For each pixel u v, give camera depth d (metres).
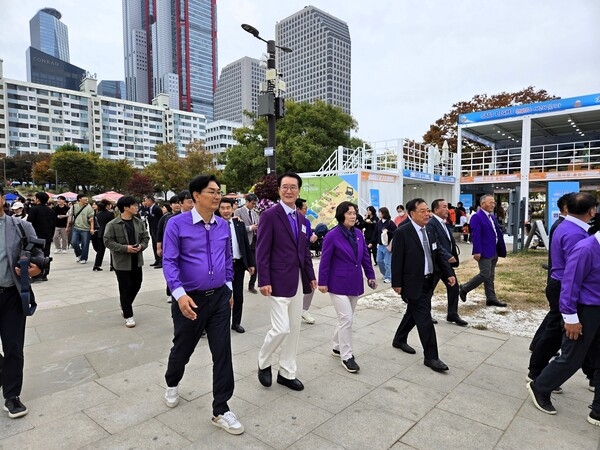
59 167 55.91
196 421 2.88
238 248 4.92
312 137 23.94
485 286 6.29
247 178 24.92
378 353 4.28
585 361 3.31
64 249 13.48
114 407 3.08
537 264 10.19
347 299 3.86
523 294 6.95
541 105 16.89
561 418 2.95
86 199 11.15
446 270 4.29
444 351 4.34
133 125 102.62
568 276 2.79
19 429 2.78
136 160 103.06
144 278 8.79
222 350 2.85
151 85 175.88
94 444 2.60
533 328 5.15
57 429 2.78
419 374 3.73
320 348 4.43
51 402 3.16
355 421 2.90
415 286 3.89
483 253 5.93
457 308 5.63
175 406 3.09
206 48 165.50
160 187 51.72
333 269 3.88
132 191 52.16
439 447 2.59
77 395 3.28
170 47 162.25
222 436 2.69
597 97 15.59
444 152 19.33
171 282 2.74
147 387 3.42
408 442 2.64
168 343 4.54
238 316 4.99
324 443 2.62
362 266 4.11
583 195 3.27
